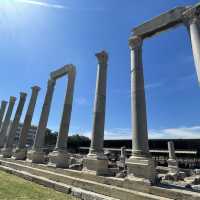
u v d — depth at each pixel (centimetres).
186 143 5675
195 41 1113
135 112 1271
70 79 2191
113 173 1489
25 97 3334
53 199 1005
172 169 3125
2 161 2619
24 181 1516
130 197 975
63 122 2034
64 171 1600
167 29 1341
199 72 1060
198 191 909
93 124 1592
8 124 3716
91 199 1056
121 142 6838
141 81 1337
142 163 1120
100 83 1669
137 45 1431
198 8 1166
